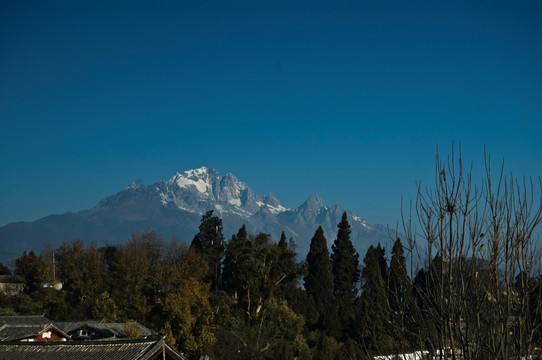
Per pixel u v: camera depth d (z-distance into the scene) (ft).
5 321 192.24
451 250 43.29
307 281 297.33
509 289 41.52
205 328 215.10
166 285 277.44
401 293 47.44
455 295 42.65
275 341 223.51
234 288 253.85
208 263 301.84
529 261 42.14
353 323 237.66
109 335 211.82
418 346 45.68
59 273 335.06
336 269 312.50
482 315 42.50
